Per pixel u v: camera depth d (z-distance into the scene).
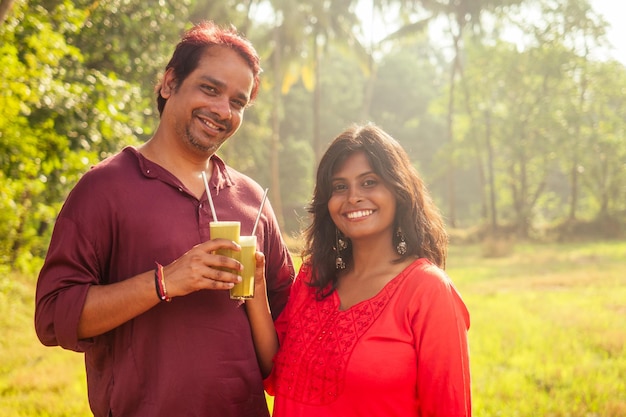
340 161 2.80
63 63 8.77
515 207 36.81
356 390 2.52
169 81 2.81
